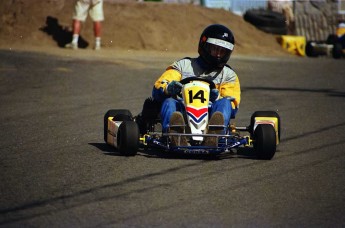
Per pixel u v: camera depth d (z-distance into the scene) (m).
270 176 27.08
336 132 38.84
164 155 30.73
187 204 22.78
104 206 22.39
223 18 91.25
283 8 101.56
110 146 33.22
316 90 57.56
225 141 29.98
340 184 26.03
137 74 61.09
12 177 26.33
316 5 104.31
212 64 31.78
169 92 30.23
